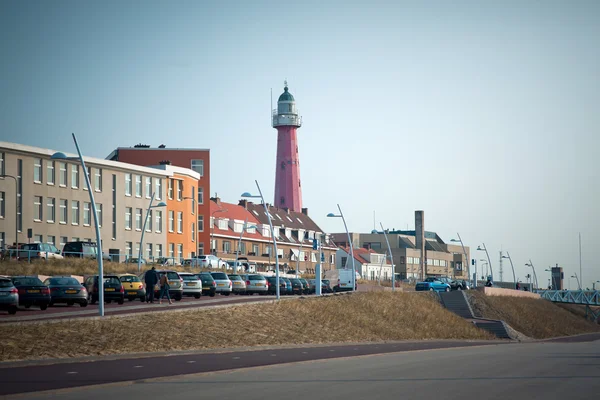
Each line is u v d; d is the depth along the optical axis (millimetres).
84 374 23531
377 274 162250
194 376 23547
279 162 144375
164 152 102062
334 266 148875
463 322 77562
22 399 17891
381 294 75188
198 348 35719
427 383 22016
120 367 26062
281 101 144625
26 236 74000
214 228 110750
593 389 20875
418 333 64375
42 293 42406
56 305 48688
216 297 60688
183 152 103062
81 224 80500
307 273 116562
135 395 18578
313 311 55969
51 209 77250
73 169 80000
